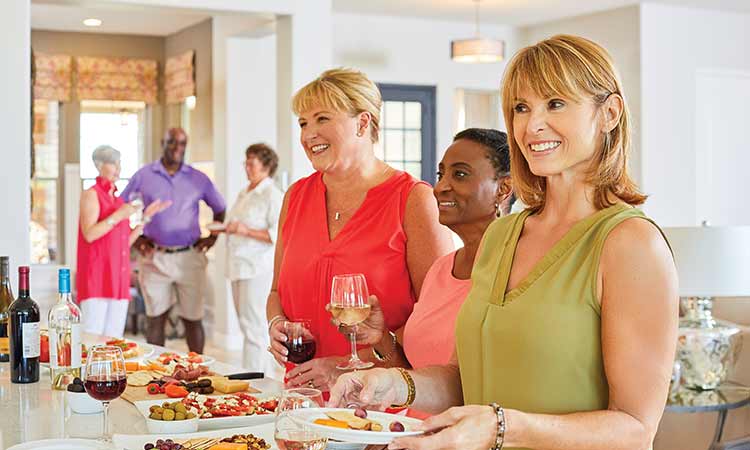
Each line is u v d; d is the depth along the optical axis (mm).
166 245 6895
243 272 6293
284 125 6797
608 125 1632
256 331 6348
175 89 9586
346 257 2725
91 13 8828
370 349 2592
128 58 10023
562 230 1683
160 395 2570
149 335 6980
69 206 9984
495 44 8234
